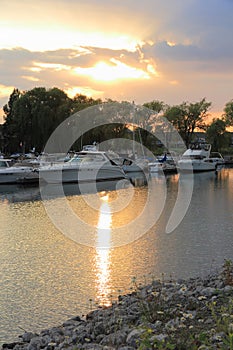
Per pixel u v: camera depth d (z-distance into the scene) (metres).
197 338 6.42
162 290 10.05
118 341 7.25
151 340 6.24
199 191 39.03
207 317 7.92
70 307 10.81
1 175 41.09
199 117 88.56
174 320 7.67
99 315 9.38
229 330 6.21
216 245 17.16
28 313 10.46
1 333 9.39
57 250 16.81
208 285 10.76
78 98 88.94
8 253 16.34
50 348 7.57
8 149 93.81
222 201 31.73
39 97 84.75
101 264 14.65
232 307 7.70
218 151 91.62
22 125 85.62
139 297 9.63
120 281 12.77
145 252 16.22
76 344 7.48
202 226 21.42
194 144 78.19
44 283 12.70
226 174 61.84
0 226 22.20
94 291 11.94
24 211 27.36
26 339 8.55
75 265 14.59
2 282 12.79
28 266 14.50
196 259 15.01
